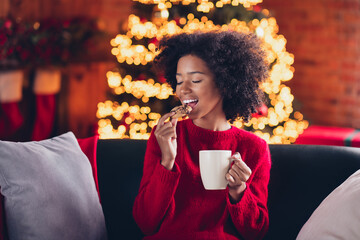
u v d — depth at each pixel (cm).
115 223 170
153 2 304
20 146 146
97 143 178
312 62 440
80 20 471
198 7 285
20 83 451
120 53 312
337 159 168
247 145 158
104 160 174
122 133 314
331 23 431
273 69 307
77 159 159
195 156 154
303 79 444
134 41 305
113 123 318
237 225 145
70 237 145
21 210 139
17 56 441
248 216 144
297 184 167
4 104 444
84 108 480
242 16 293
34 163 144
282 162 170
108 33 471
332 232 127
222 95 154
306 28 439
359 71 427
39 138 461
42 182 143
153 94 298
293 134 321
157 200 142
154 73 300
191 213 150
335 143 348
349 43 427
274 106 312
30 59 441
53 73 455
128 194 171
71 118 478
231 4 292
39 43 436
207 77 150
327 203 139
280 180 168
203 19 287
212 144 155
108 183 172
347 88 430
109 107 315
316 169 168
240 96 158
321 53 436
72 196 148
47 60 442
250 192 146
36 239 139
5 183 139
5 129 449
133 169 173
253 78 159
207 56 149
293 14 442
